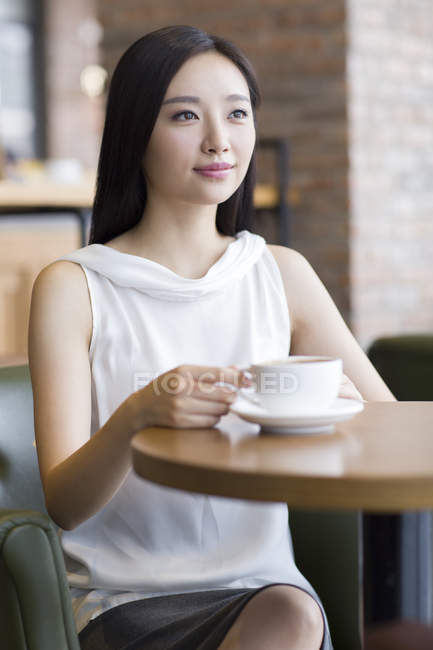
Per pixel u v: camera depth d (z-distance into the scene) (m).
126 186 1.58
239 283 1.62
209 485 0.99
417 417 1.25
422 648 1.10
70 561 1.56
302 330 1.70
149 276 1.55
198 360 1.57
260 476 0.96
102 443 1.27
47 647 1.22
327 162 5.62
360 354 1.70
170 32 1.50
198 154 1.49
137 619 1.42
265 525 1.54
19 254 4.64
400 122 5.79
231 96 1.49
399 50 5.75
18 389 1.69
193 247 1.61
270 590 1.33
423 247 5.97
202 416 1.19
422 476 0.94
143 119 1.50
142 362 1.54
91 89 6.99
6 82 8.09
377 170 5.68
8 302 4.63
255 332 1.61
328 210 5.64
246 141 1.51
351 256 5.59
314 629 1.30
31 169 4.96
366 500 0.93
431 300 6.05
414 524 1.11
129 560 1.51
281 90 5.73
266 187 5.49
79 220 4.38
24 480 1.64
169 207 1.59
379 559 1.11
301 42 5.63
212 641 1.30
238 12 5.82
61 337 1.50
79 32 8.21
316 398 1.15
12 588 1.21
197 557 1.52
